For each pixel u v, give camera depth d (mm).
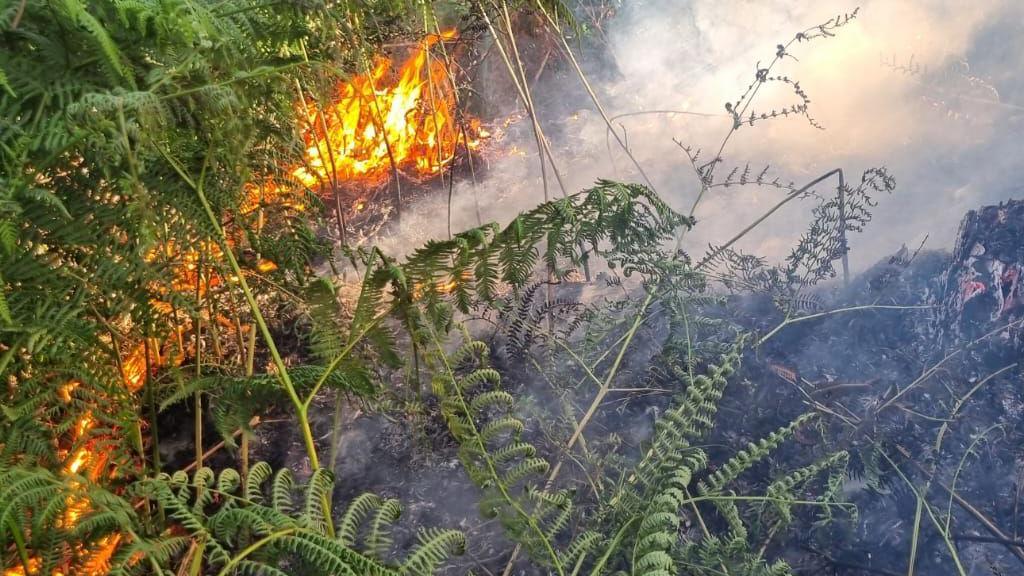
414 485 2107
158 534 1527
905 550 1772
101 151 1291
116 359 1547
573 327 2273
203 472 1260
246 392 1433
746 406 2113
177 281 1627
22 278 1304
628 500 1588
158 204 1408
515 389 2287
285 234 1949
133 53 1383
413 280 1421
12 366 1321
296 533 1141
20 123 1270
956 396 2062
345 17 1792
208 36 1381
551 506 1507
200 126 1456
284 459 2262
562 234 1584
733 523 1521
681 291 2184
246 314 2383
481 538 1934
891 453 1909
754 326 2453
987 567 1729
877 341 2363
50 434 1346
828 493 1634
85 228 1334
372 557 1163
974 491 1871
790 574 1480
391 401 2057
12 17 1290
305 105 2357
